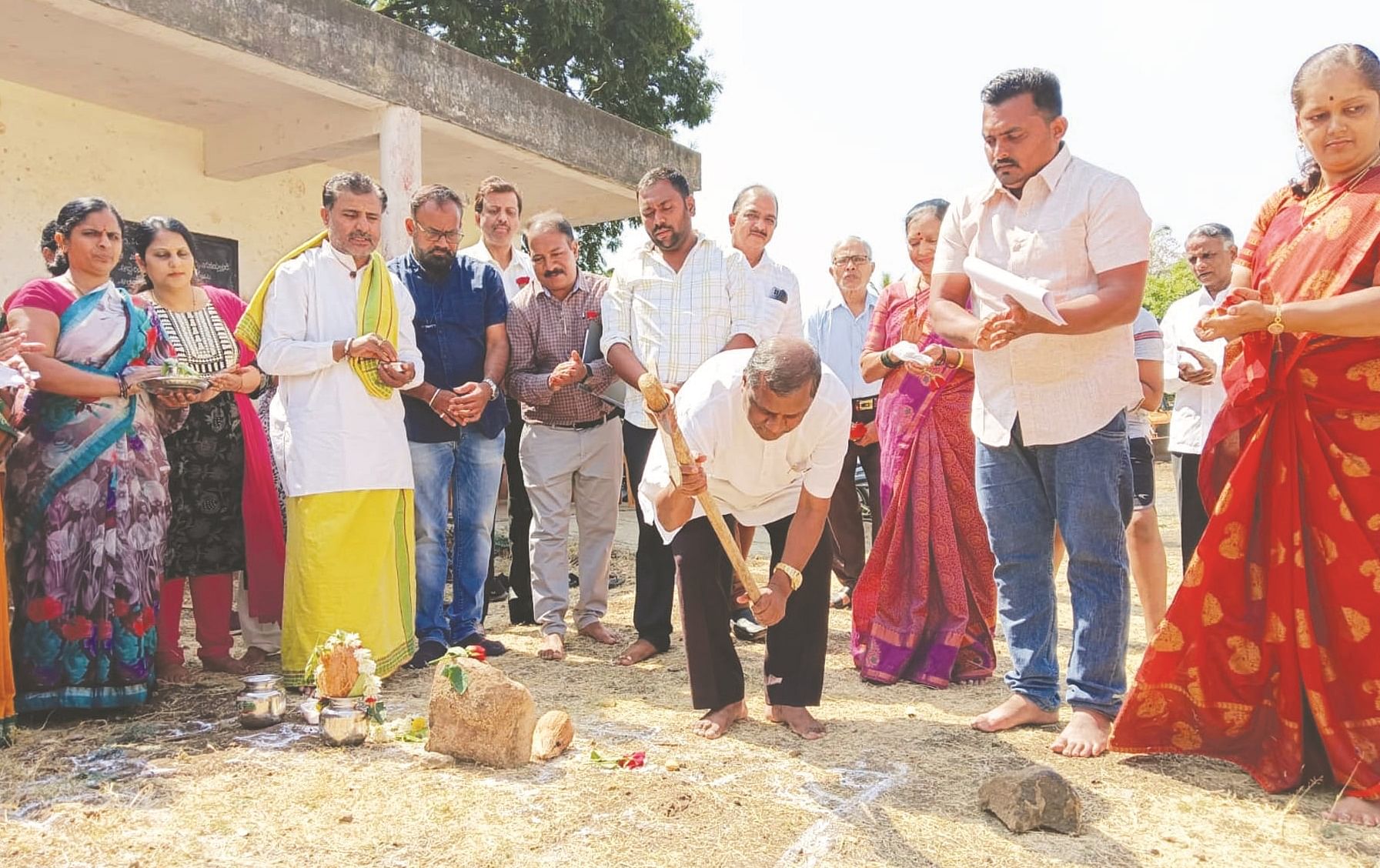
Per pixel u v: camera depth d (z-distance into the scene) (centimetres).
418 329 486
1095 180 348
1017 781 285
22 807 293
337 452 422
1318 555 307
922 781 317
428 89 767
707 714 370
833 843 271
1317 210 312
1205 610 325
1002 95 349
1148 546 448
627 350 462
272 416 441
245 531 466
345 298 439
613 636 536
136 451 401
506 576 675
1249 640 324
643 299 473
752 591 330
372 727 361
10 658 357
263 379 472
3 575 354
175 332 449
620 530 942
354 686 356
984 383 376
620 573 733
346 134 761
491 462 497
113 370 401
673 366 461
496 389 481
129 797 301
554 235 505
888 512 455
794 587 342
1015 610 380
